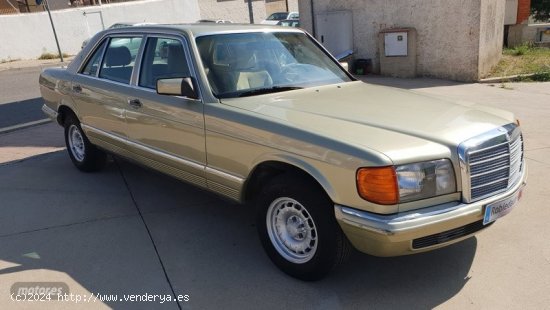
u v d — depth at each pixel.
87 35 25.56
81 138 5.93
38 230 4.53
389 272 3.63
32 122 9.42
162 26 4.71
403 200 2.98
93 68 5.56
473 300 3.26
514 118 3.81
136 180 5.80
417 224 2.95
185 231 4.43
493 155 3.29
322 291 3.42
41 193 5.46
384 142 3.09
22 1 27.41
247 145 3.62
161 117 4.38
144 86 4.69
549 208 4.54
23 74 18.64
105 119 5.25
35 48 24.20
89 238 4.34
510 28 16.89
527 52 14.39
